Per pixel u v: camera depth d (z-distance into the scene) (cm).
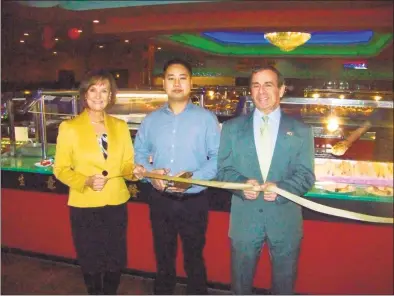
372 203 224
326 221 234
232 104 343
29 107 307
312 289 243
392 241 226
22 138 331
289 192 179
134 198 271
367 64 394
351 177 240
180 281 269
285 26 362
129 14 357
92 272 220
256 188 179
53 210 294
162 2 344
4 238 310
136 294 260
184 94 209
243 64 425
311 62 408
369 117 274
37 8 346
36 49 386
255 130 192
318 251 238
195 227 217
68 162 210
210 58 433
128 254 280
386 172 243
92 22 388
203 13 376
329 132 280
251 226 191
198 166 216
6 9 343
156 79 457
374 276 232
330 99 261
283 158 185
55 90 309
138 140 225
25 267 293
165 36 422
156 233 221
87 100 208
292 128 186
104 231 217
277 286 194
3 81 350
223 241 255
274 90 182
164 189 207
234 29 378
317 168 253
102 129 216
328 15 340
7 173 298
